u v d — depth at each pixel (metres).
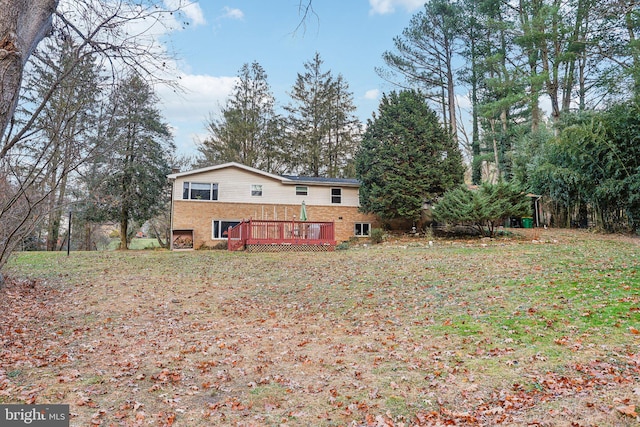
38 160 5.41
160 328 6.77
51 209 7.13
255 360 5.16
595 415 3.27
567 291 7.32
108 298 9.01
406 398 3.93
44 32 2.62
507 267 10.49
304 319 7.27
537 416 3.37
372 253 15.89
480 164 32.31
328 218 23.77
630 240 15.91
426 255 14.16
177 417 3.65
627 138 16.88
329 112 35.62
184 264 13.83
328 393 4.12
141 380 4.51
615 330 5.26
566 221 22.48
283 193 23.31
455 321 6.34
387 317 6.98
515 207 18.20
